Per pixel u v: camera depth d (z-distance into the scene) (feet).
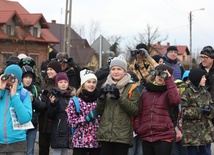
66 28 93.86
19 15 137.28
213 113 21.89
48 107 22.93
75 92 23.65
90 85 20.68
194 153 22.26
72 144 21.29
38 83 27.02
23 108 17.81
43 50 145.59
